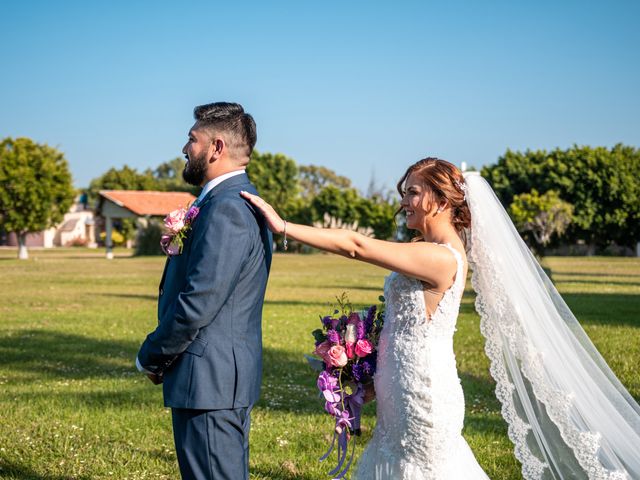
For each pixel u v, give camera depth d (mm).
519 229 47219
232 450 3180
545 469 3500
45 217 41969
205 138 3238
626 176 50656
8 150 41219
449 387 3250
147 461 4934
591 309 14281
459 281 3273
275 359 8922
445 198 3357
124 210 46406
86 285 21672
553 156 54750
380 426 3404
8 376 7891
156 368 3195
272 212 3111
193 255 3076
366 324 3498
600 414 3604
